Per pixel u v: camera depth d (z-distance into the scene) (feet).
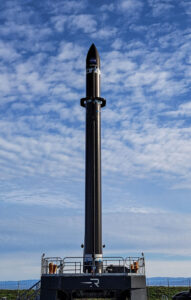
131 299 93.61
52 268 98.78
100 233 109.40
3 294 176.96
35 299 103.91
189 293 106.63
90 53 128.77
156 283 245.04
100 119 122.62
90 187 113.19
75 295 105.91
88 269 104.58
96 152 116.98
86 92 124.98
